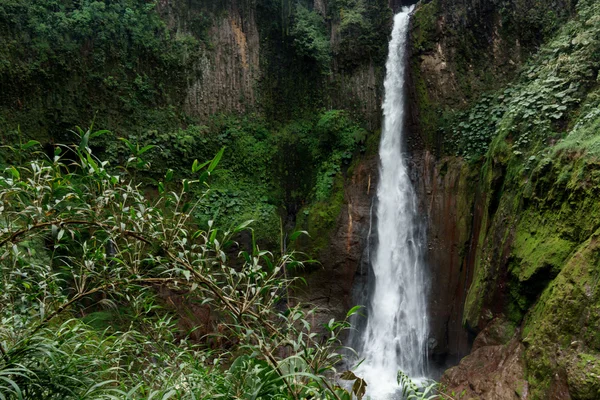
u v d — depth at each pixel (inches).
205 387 91.3
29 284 89.7
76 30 405.7
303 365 85.8
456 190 423.2
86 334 105.7
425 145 462.3
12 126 367.9
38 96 386.6
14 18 376.2
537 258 276.5
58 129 393.4
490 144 384.2
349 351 422.9
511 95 408.2
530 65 418.3
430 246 428.1
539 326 253.1
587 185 248.4
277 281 93.4
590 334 216.8
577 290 231.8
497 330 308.7
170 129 454.6
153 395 79.3
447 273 410.9
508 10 446.9
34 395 72.1
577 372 211.8
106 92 421.7
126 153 416.5
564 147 278.7
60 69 396.8
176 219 91.2
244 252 92.0
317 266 450.0
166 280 85.4
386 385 369.7
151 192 418.9
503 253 320.5
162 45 462.3
